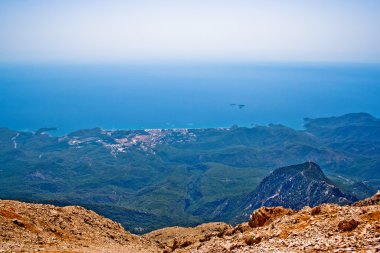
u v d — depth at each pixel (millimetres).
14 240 56156
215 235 80438
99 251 58656
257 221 70750
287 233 47281
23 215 68812
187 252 55344
